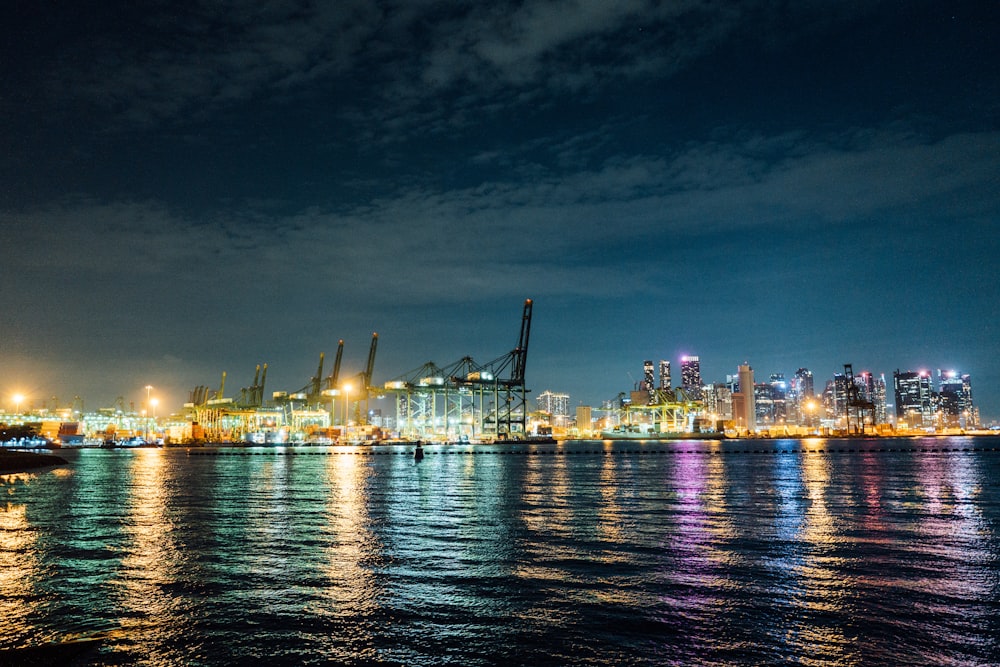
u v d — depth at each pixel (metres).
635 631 11.91
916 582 15.38
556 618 12.69
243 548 20.03
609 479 52.81
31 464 74.12
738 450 139.00
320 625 12.30
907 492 39.19
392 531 23.56
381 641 11.44
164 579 15.89
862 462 85.50
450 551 19.45
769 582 15.44
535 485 46.25
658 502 33.78
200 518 27.53
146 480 53.00
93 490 42.69
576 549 19.78
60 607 13.57
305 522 26.11
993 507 30.88
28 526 25.19
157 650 11.04
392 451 139.12
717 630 11.96
